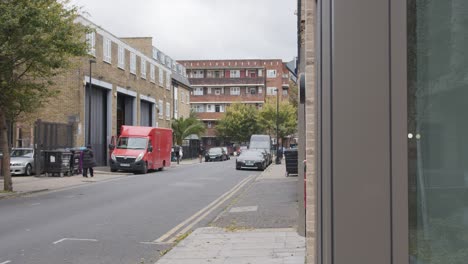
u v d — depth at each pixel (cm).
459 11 133
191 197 1739
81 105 3381
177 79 6303
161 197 1738
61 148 2912
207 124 9000
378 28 125
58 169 2667
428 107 131
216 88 8981
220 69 9038
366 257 123
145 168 3178
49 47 1709
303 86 491
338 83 125
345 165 124
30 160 2698
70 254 818
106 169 3531
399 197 124
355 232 124
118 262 760
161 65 5475
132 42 5462
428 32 132
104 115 3919
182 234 1005
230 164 4697
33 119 2923
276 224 1058
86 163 2680
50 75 1917
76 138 3228
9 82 1761
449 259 130
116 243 912
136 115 4569
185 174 3100
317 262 140
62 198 1692
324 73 131
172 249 819
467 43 134
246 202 1495
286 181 2258
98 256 802
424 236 128
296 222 1074
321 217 133
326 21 131
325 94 130
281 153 5794
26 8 1608
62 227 1093
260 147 4616
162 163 3572
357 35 125
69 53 1839
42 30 1664
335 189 125
